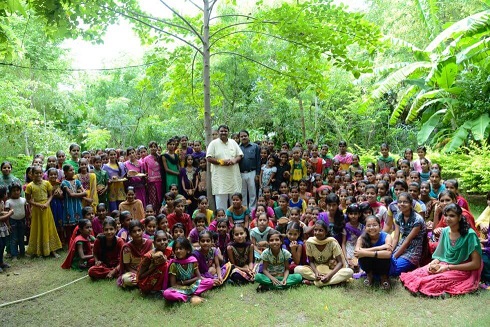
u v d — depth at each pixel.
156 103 20.23
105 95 21.22
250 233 6.00
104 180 7.60
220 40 8.87
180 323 4.18
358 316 4.12
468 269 4.57
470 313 4.00
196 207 8.15
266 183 8.30
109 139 19.69
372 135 17.17
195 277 4.98
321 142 16.92
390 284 4.88
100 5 6.26
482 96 10.84
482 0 10.55
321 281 4.97
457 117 11.80
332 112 15.88
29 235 7.13
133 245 5.39
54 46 16.44
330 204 5.66
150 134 20.61
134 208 7.04
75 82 18.50
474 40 10.87
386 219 5.90
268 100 15.52
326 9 7.11
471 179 9.30
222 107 15.16
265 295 4.88
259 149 8.19
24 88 14.96
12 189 6.58
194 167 8.41
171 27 8.23
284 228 6.15
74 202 7.05
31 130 14.15
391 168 8.13
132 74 21.42
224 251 5.83
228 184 7.46
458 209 4.61
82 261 5.97
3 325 4.34
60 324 4.34
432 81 11.71
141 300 4.85
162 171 8.12
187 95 9.55
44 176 7.32
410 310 4.23
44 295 5.12
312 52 7.73
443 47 12.18
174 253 4.93
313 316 4.22
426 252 5.30
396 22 14.99
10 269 6.15
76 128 21.45
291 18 7.10
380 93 11.58
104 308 4.66
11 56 6.11
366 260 4.84
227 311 4.43
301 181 7.51
